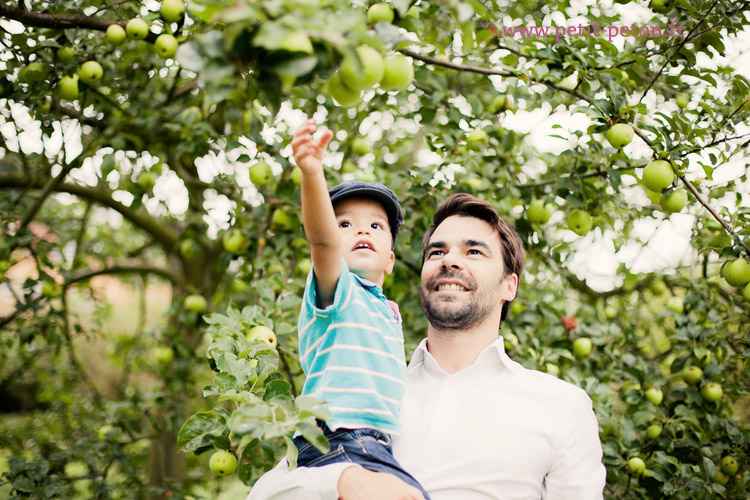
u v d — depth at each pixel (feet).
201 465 15.87
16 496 9.49
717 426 8.83
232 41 2.98
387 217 6.21
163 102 11.01
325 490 4.72
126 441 11.74
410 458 5.70
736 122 7.38
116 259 16.43
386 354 5.35
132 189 10.39
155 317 25.67
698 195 6.63
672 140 6.81
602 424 8.61
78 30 7.64
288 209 9.55
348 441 5.04
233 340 5.83
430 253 6.54
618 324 11.89
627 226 10.68
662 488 8.17
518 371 6.27
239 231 10.25
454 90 10.74
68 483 10.98
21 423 14.61
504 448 5.60
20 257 11.85
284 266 9.86
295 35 3.06
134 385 16.42
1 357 13.26
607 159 8.00
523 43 8.13
